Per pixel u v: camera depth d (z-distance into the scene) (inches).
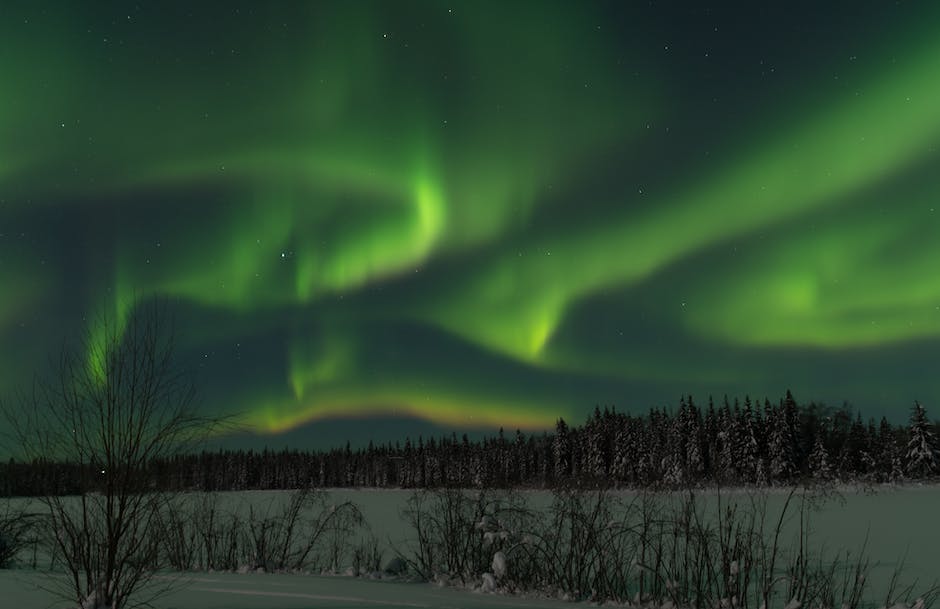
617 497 447.2
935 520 1068.5
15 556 507.8
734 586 381.1
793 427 2340.1
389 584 422.6
